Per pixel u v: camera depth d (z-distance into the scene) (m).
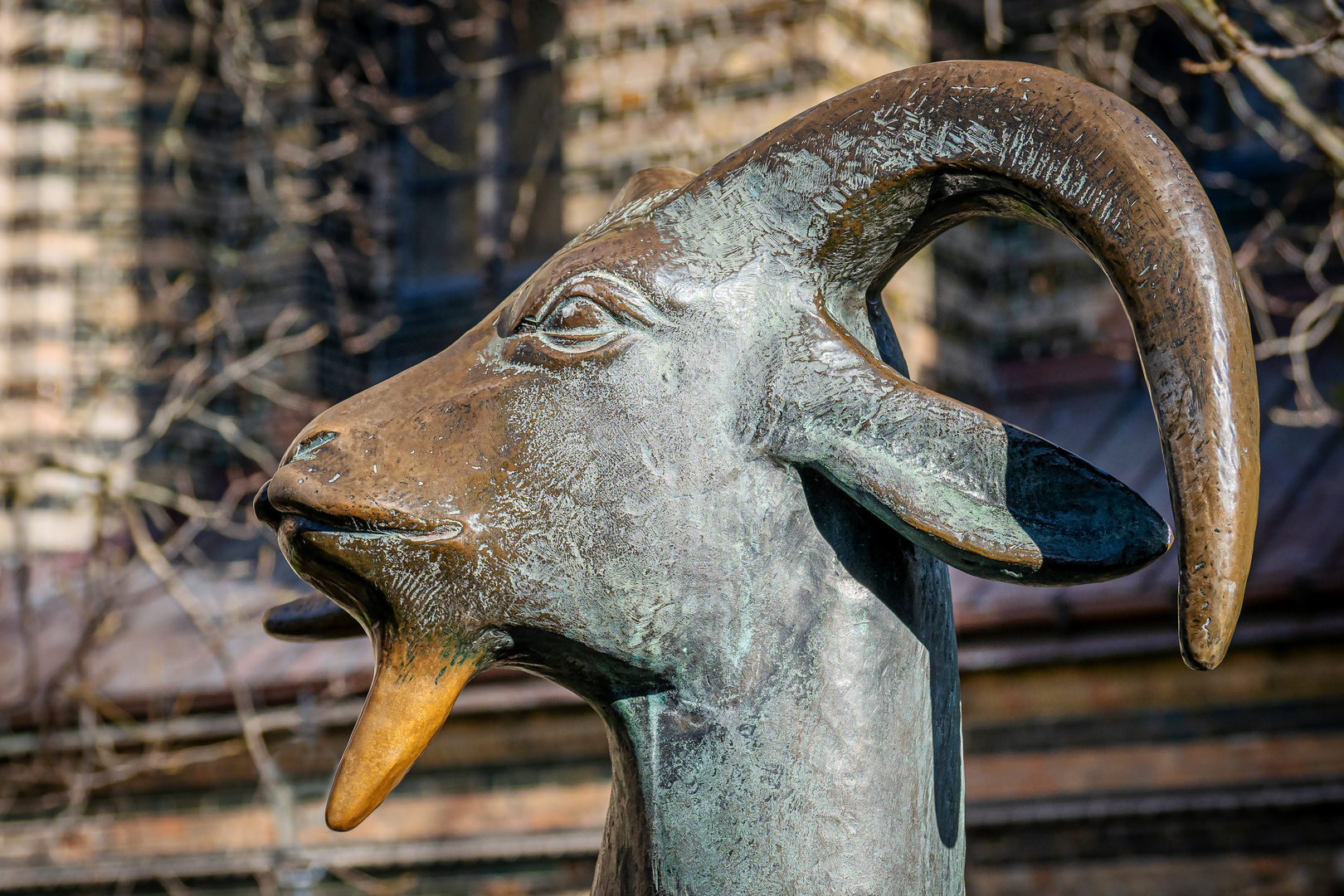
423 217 11.40
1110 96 1.35
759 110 9.16
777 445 1.45
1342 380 8.51
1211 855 7.05
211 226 11.58
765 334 1.47
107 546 10.22
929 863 1.49
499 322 1.56
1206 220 1.29
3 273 11.48
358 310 11.26
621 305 1.47
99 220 11.52
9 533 10.70
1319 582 6.89
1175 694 7.15
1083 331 9.72
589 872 7.91
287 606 1.80
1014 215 1.45
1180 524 1.23
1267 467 8.06
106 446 11.02
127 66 11.67
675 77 9.38
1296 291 9.00
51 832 8.12
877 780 1.45
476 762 8.16
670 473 1.45
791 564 1.46
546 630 1.47
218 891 8.59
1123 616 7.12
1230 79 6.90
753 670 1.45
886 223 1.47
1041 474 1.35
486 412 1.48
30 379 11.25
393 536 1.45
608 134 9.51
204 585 9.82
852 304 1.53
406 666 1.48
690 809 1.44
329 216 11.16
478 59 11.36
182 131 11.58
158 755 7.81
